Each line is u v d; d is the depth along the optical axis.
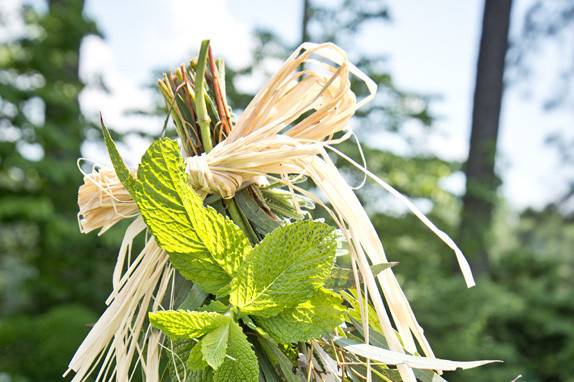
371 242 0.60
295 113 0.60
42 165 5.11
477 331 5.12
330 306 0.53
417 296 5.04
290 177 0.65
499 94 6.63
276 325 0.54
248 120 0.60
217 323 0.50
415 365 0.52
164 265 0.60
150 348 0.57
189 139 0.61
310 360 0.56
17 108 5.20
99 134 5.34
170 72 0.63
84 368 0.56
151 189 0.50
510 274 6.66
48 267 5.54
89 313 5.18
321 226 0.51
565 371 5.54
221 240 0.52
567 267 6.93
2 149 5.05
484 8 6.83
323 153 0.60
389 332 0.55
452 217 6.22
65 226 5.10
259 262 0.52
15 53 5.64
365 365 0.59
